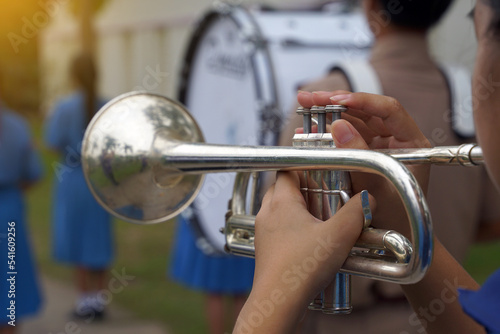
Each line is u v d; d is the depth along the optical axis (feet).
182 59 10.07
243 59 8.86
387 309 4.93
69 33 33.53
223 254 9.44
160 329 11.38
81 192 12.51
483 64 2.47
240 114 8.99
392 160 2.73
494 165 2.48
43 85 39.27
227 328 11.10
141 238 18.15
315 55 8.27
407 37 5.43
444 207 5.25
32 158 10.67
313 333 5.15
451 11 5.93
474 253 14.26
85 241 12.50
